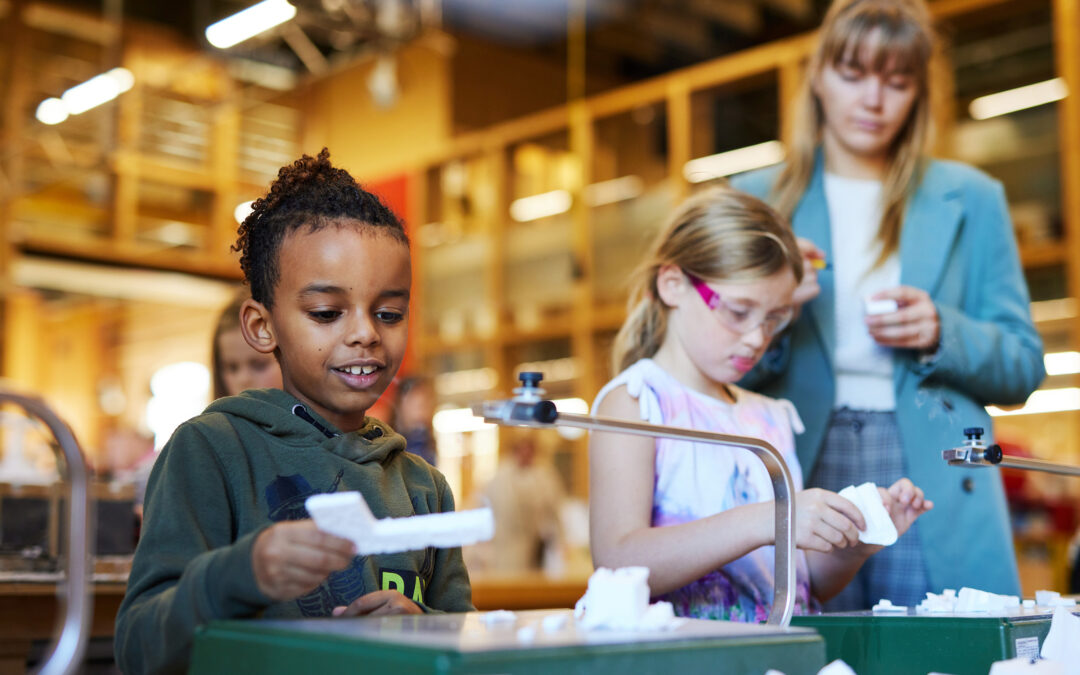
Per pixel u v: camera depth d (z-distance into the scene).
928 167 1.67
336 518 0.67
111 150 6.02
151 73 6.22
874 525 1.07
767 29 6.34
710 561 1.13
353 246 0.96
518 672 0.61
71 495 0.86
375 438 1.05
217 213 6.50
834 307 1.61
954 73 3.95
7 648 1.50
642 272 1.46
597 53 6.95
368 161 6.68
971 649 0.93
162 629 0.78
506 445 5.64
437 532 0.67
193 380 7.16
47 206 6.16
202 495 0.90
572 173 5.44
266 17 4.88
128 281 6.54
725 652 0.70
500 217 5.64
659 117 5.33
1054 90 3.75
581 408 5.12
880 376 1.59
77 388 7.09
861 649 0.99
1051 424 4.19
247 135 6.64
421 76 6.45
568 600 2.98
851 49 1.59
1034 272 3.81
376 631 0.70
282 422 0.98
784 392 1.59
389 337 0.98
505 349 5.57
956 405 1.55
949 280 1.63
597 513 1.26
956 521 1.51
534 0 6.30
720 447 1.32
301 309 0.96
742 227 1.32
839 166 1.69
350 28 5.52
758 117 4.84
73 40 6.07
